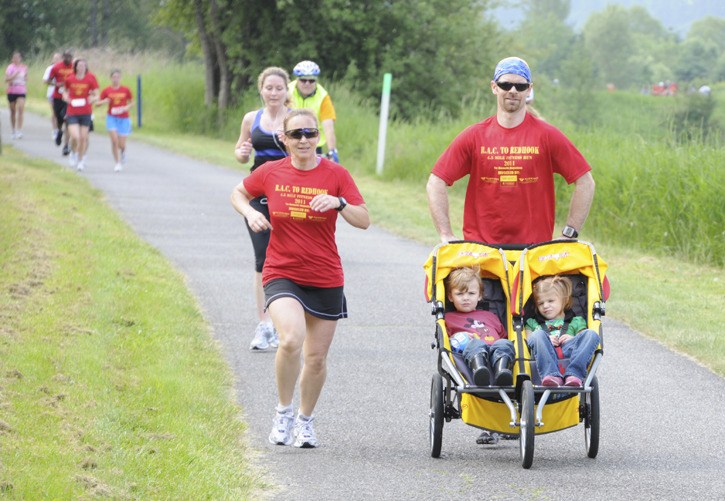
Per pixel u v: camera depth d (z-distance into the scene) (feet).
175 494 49.14
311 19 324.39
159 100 334.44
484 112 229.45
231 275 107.14
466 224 63.16
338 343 84.28
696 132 152.05
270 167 59.47
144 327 81.71
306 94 104.94
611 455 59.36
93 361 68.80
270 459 58.08
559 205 156.25
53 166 180.45
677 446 61.00
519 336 57.88
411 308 96.99
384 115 208.44
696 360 81.35
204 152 241.96
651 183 139.03
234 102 322.55
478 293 59.82
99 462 51.08
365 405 68.80
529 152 60.90
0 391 59.52
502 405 57.47
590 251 60.59
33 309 80.64
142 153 233.35
